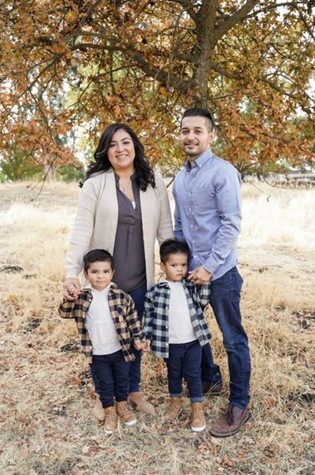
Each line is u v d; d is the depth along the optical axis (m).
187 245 3.14
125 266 3.18
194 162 3.02
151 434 3.16
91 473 2.83
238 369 3.17
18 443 3.08
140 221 3.14
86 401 3.53
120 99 4.78
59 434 3.17
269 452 2.99
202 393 3.39
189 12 5.06
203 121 2.96
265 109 4.61
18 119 4.07
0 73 4.32
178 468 2.85
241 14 4.93
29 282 6.01
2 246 8.12
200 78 4.87
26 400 3.54
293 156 4.50
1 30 4.12
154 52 5.02
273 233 9.23
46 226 9.88
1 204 14.47
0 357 4.19
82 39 5.43
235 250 3.12
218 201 2.93
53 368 4.00
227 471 2.84
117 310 3.02
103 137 3.05
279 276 6.46
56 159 4.07
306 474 2.81
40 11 4.30
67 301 3.05
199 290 3.13
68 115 4.98
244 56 5.82
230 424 3.15
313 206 11.94
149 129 4.52
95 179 3.09
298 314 5.18
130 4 5.01
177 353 3.14
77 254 3.10
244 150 4.60
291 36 5.79
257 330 4.59
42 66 5.25
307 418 3.32
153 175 3.19
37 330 4.69
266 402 3.45
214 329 4.52
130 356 3.05
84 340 3.05
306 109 5.30
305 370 3.92
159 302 3.10
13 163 19.08
